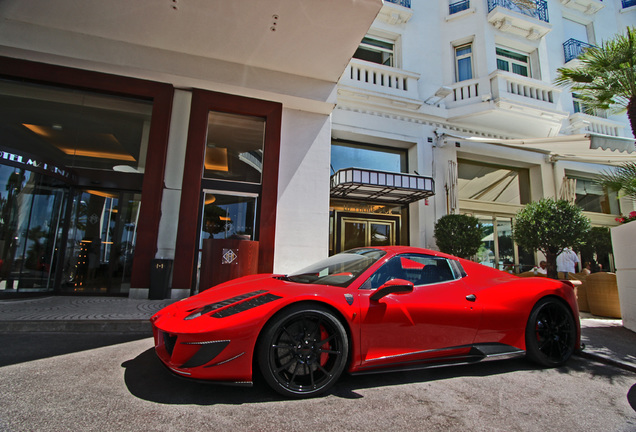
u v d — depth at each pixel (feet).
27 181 18.19
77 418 5.54
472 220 25.43
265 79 21.43
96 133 20.80
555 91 31.78
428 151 29.07
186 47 19.70
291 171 22.18
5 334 11.43
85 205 20.66
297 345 6.90
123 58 19.30
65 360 8.73
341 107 26.94
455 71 32.65
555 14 37.68
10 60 18.88
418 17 32.12
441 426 5.84
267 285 8.34
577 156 31.09
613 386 8.20
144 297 18.88
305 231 21.75
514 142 25.91
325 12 17.10
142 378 7.53
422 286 8.71
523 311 9.34
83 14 17.38
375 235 27.66
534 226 19.63
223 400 6.48
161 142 20.25
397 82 29.40
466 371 8.96
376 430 5.60
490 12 32.19
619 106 18.66
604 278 18.45
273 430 5.41
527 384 8.15
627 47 16.25
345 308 7.23
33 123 19.92
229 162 21.62
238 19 17.51
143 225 19.36
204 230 20.51
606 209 36.09
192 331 6.40
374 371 7.50
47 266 19.33
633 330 14.23
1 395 6.36
